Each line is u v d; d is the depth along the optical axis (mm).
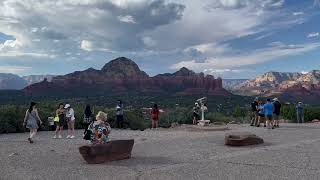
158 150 15781
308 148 15922
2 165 12375
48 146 17062
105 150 12953
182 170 11477
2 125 23938
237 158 13586
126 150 13609
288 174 10758
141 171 11375
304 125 30172
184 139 19750
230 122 34688
